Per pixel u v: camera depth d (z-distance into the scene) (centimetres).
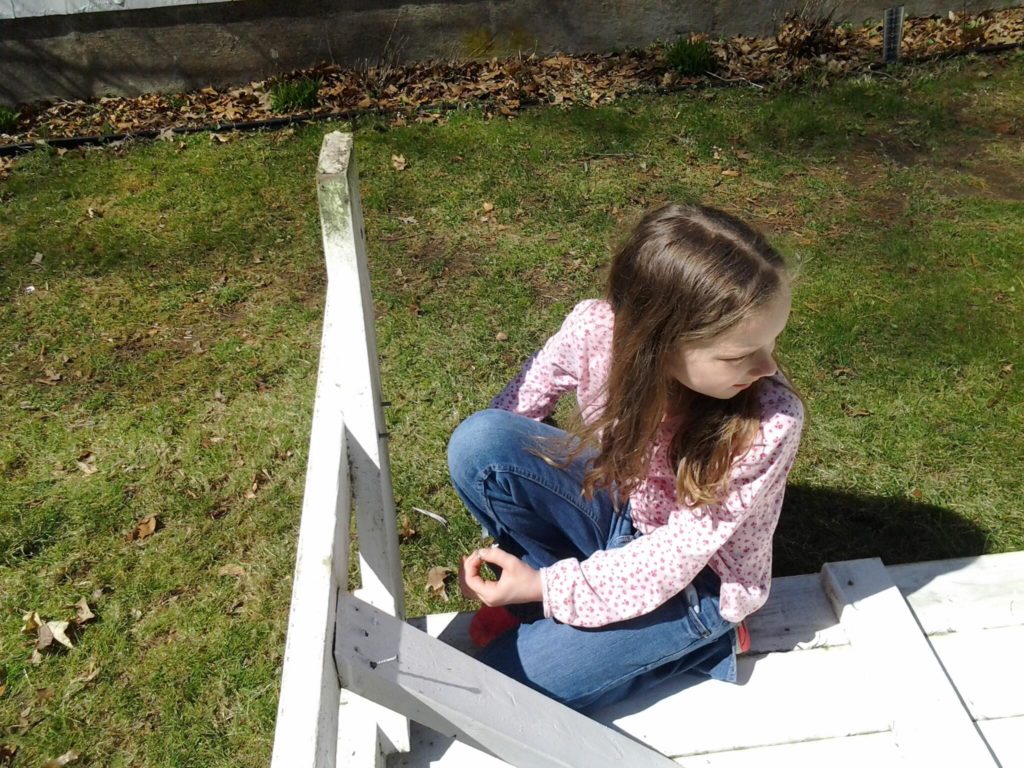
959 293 374
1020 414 312
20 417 341
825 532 273
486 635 192
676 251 146
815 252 405
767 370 149
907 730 171
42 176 512
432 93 582
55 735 236
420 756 175
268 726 237
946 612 198
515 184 476
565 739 156
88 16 580
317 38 605
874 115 529
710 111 541
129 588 274
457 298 392
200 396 348
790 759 171
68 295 410
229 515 297
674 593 165
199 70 606
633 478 167
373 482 170
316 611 122
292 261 428
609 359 180
